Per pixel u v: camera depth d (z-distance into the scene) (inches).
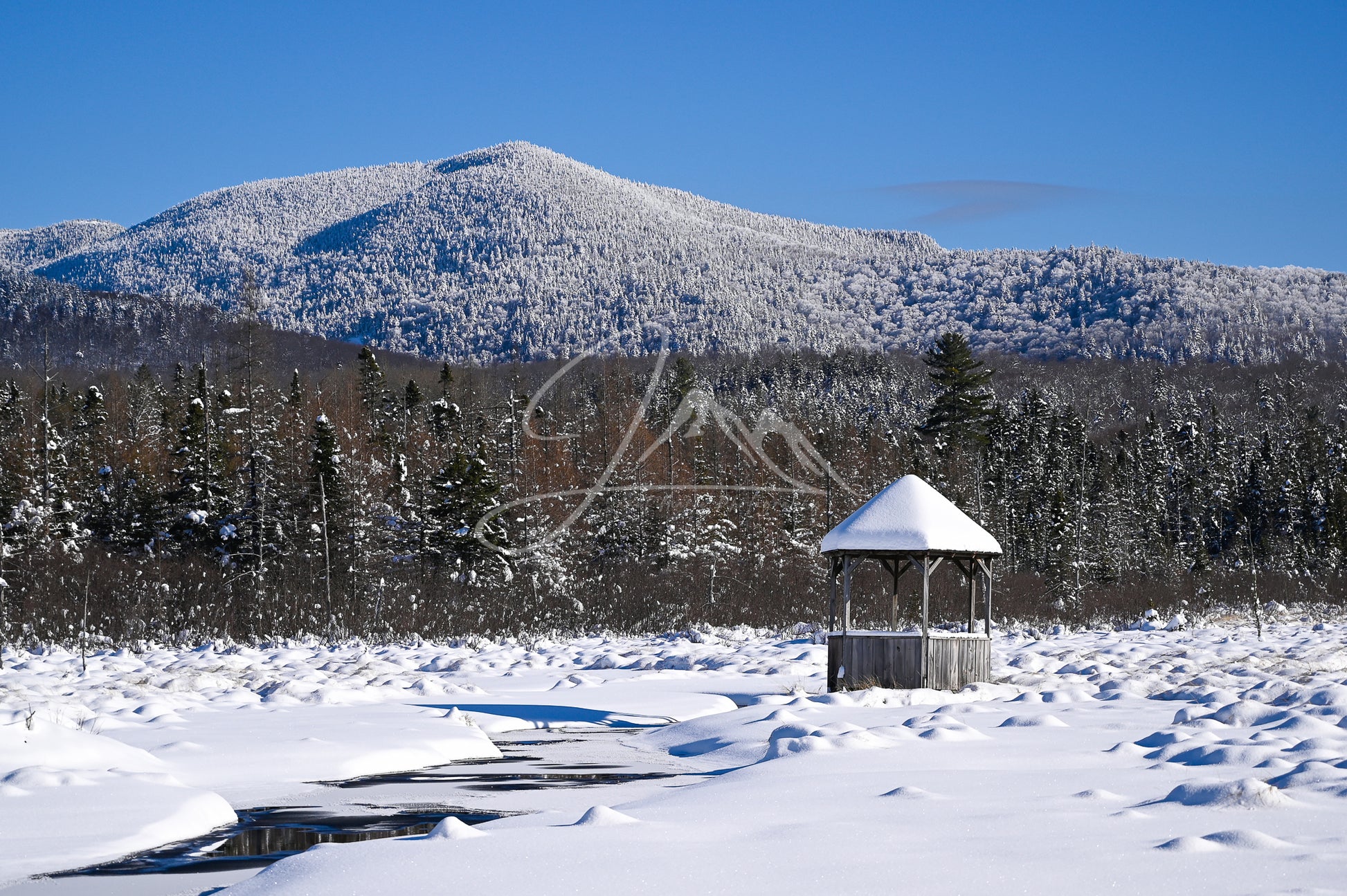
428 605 1716.3
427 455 2576.3
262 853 345.7
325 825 390.9
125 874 314.3
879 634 792.9
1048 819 321.4
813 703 695.7
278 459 2111.2
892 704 695.7
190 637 1462.8
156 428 2874.0
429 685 821.9
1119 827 309.6
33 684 821.9
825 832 304.8
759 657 1150.3
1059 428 3909.9
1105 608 1909.4
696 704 773.9
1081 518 2524.6
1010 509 2824.8
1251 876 251.3
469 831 301.7
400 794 451.8
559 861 271.1
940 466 2923.2
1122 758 456.4
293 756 512.4
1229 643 1150.3
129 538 2037.4
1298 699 636.7
